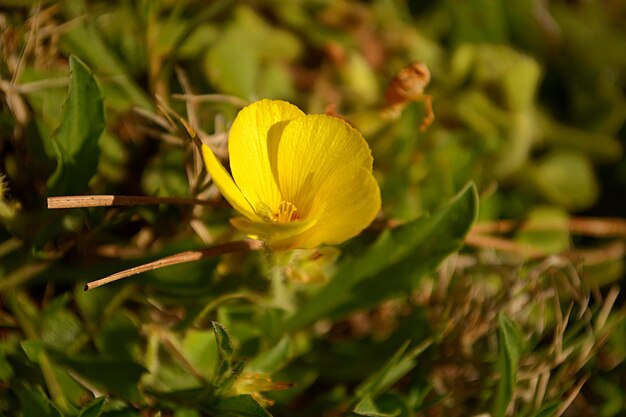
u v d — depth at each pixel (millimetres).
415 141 334
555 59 388
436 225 298
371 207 264
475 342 317
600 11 396
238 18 347
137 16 329
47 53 315
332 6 366
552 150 374
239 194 265
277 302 299
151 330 293
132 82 320
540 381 306
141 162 316
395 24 372
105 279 270
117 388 282
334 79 354
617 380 324
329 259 291
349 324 321
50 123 305
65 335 290
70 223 296
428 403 302
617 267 349
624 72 389
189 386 291
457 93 364
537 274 320
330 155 271
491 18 379
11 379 281
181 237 307
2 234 296
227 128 311
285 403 295
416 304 321
